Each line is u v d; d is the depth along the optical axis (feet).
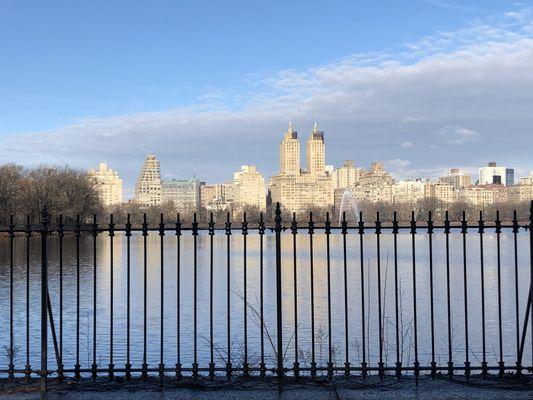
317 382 37.40
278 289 35.68
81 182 513.04
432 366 37.68
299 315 117.60
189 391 35.68
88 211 510.58
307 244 398.21
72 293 149.89
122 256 291.38
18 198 447.01
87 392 35.60
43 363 34.86
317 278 183.11
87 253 313.53
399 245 378.94
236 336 98.43
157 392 35.53
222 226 40.98
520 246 367.25
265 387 36.40
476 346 91.86
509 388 35.76
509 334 100.22
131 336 98.63
